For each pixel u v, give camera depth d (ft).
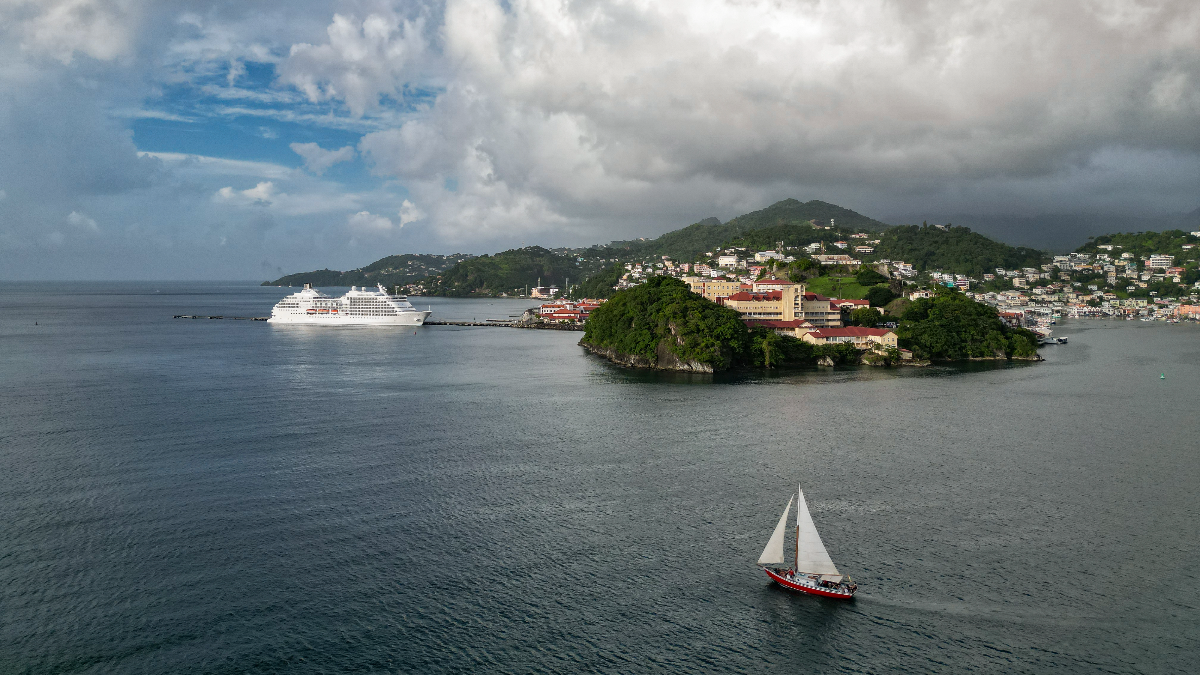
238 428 480.23
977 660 214.28
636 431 476.54
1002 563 271.90
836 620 235.81
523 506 331.57
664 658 216.95
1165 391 640.99
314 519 314.96
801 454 416.87
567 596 250.57
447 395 616.39
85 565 270.67
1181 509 325.42
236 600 246.88
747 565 273.33
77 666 212.02
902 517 316.40
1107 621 233.14
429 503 334.85
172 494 345.10
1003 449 426.92
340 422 501.56
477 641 224.74
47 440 444.14
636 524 310.45
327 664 213.66
